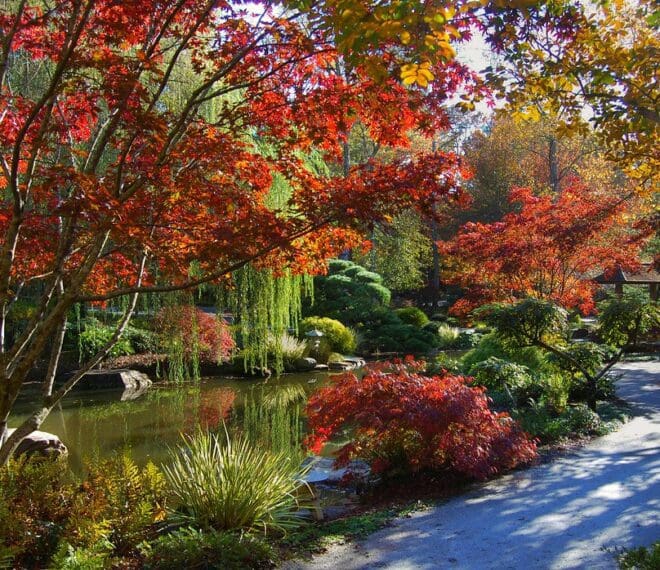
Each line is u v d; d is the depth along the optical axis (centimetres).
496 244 1125
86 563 354
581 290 1184
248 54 472
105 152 966
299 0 367
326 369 1677
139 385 1427
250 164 518
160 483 489
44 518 433
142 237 398
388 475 593
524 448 596
